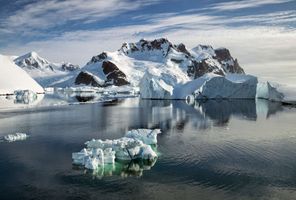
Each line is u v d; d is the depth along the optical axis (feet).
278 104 387.34
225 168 122.31
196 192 99.96
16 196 98.02
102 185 105.91
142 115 278.46
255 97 476.95
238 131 197.67
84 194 98.89
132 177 112.68
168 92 494.18
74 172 118.01
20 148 152.56
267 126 217.77
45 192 100.63
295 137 178.19
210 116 271.28
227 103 407.03
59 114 286.46
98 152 128.36
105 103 422.41
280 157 136.98
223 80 481.87
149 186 104.83
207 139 172.96
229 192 100.07
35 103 420.77
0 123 230.27
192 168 122.21
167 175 114.93
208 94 481.46
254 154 141.79
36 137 177.78
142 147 137.59
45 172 118.32
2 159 134.41
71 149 151.02
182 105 381.19
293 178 111.65
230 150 148.66
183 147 154.10
